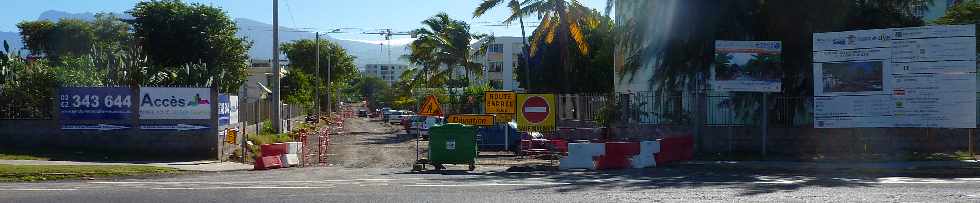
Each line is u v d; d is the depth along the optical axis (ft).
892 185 44.68
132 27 158.10
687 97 79.36
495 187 43.09
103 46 119.03
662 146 67.92
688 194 38.91
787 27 75.51
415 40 192.13
